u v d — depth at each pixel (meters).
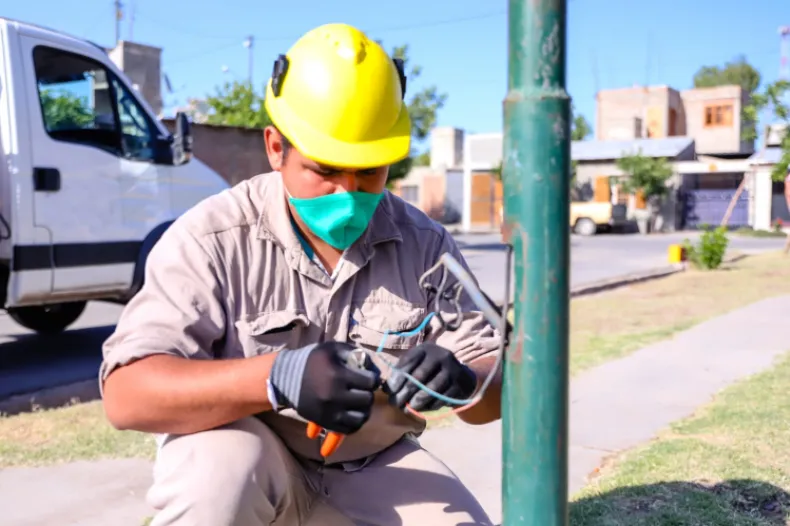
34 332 7.57
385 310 1.87
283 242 1.80
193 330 1.68
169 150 6.12
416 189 40.91
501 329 1.28
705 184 36.09
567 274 1.22
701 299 10.35
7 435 4.15
